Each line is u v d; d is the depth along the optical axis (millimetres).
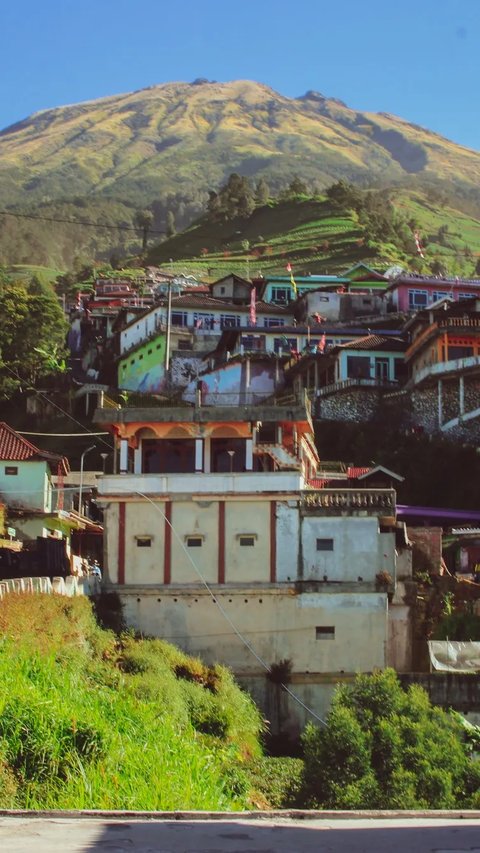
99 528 67688
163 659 43406
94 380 115625
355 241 173875
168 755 27094
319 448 84438
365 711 33125
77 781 23141
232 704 42500
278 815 12406
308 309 116375
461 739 34594
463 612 51531
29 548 58938
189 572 48875
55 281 199625
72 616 41938
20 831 11141
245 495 49188
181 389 101562
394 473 71500
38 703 24969
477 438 79250
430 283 116250
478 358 80188
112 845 10375
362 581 48156
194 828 11344
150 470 51438
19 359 108000
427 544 55000
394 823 11883
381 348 91812
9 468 65062
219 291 128500
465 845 10430
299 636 47844
